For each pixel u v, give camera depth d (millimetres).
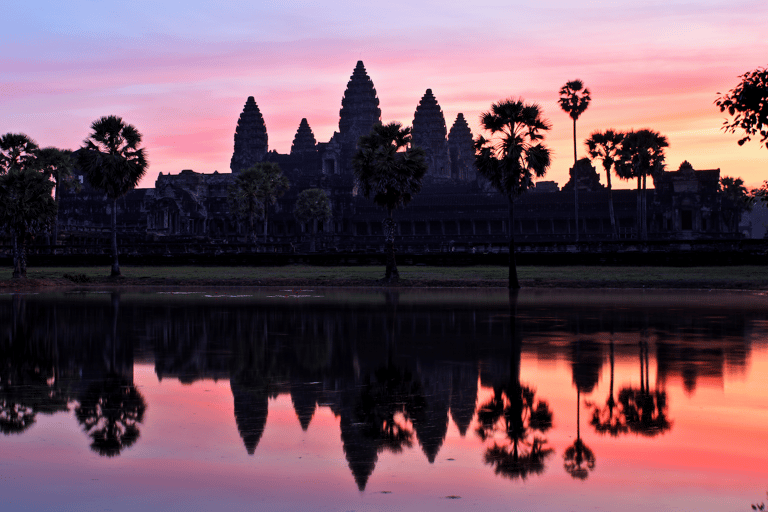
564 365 21891
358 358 23344
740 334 28906
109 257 98438
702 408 16219
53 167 109938
